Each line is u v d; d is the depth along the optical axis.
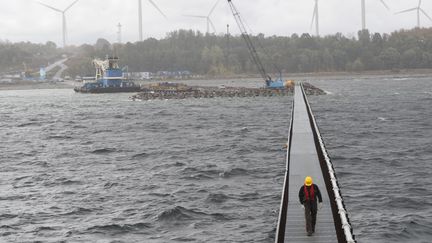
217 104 182.88
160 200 52.38
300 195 31.45
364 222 44.53
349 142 86.88
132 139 99.38
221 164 69.50
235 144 87.44
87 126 127.06
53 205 51.84
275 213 47.09
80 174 66.38
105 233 43.53
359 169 64.56
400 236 41.47
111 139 100.56
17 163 76.31
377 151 77.19
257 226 43.88
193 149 83.81
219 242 40.66
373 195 52.41
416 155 73.25
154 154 80.25
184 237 42.00
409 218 45.09
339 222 30.55
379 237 41.28
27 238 42.69
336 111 144.38
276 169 65.25
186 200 51.94
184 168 67.56
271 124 116.31
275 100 193.12
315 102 177.62
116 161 75.44
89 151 85.56
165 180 61.28
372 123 114.19
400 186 55.75
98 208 50.47
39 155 83.38
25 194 56.56
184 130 110.94
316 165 46.28
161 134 105.75
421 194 52.53
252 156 75.25
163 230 43.84
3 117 160.62
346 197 51.91
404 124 111.00
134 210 49.34
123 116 149.50
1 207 51.53
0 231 44.44
